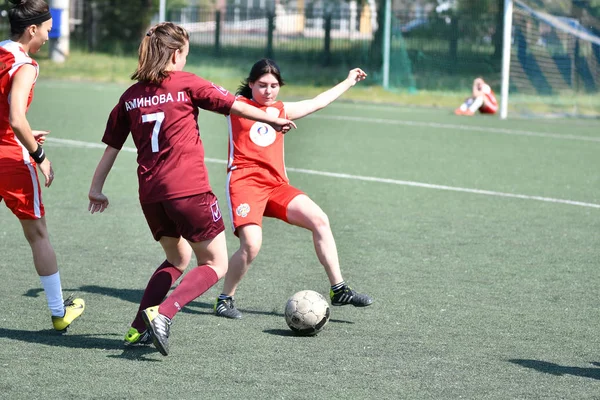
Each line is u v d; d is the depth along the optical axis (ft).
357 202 75.46
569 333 39.99
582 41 173.27
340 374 33.35
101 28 248.11
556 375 33.94
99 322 39.93
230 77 213.66
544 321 41.93
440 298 45.78
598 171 99.50
